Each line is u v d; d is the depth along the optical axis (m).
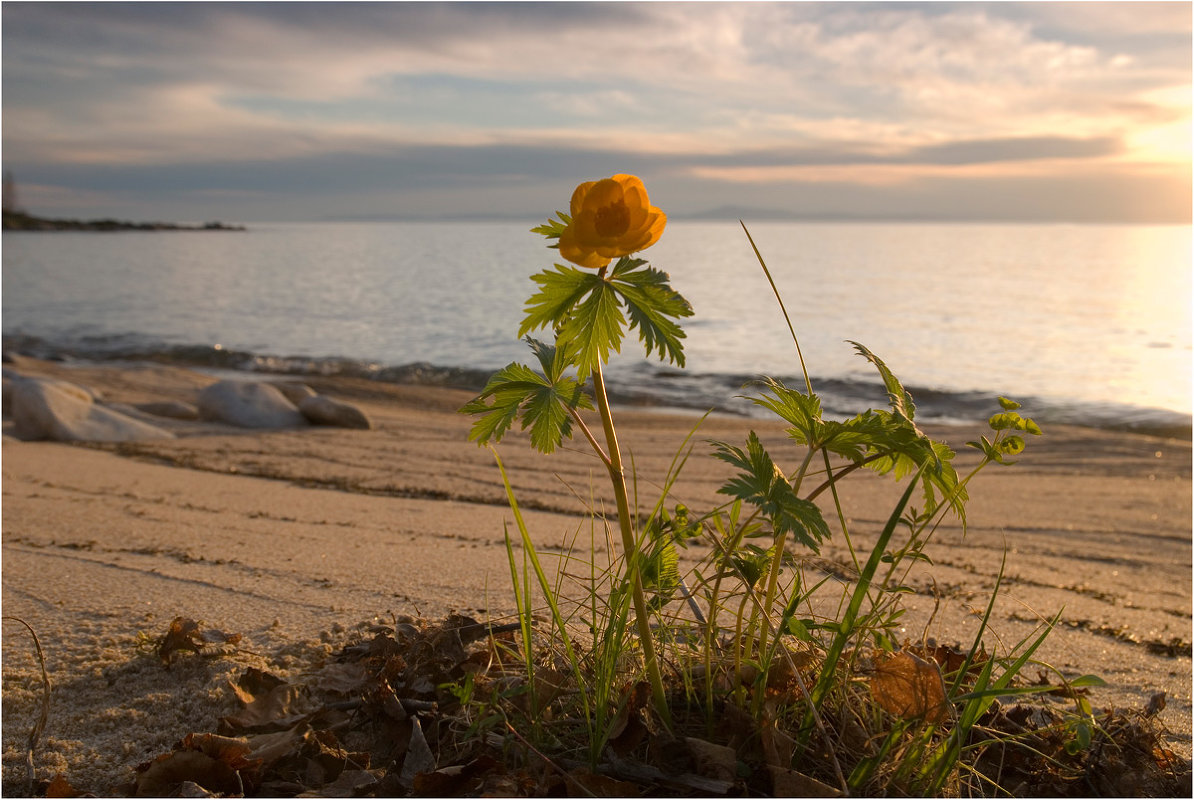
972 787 1.92
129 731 2.18
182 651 2.61
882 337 25.31
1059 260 70.50
